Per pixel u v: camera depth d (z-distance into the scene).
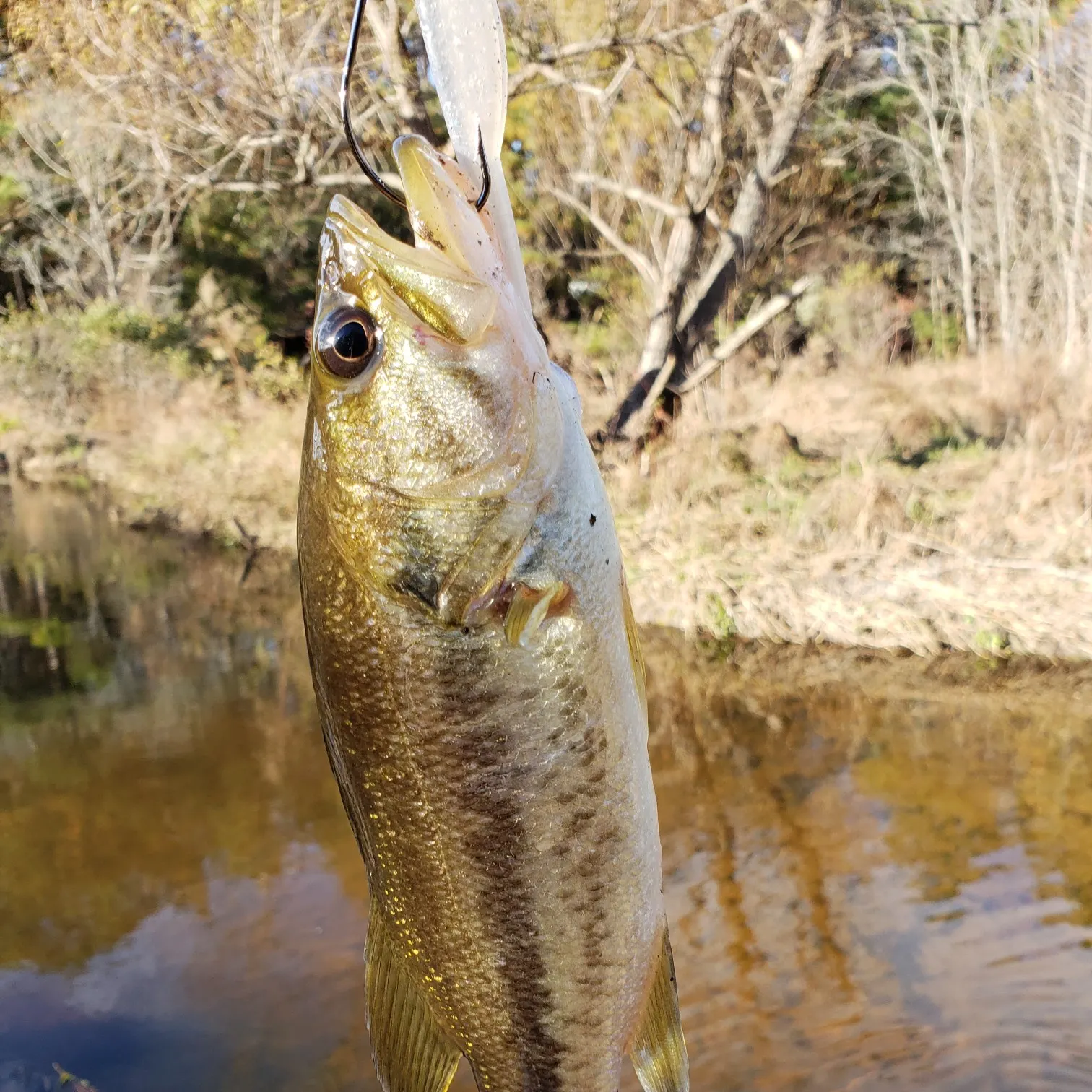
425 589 0.24
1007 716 1.04
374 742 0.25
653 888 0.26
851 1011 0.64
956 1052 0.60
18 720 1.14
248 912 0.77
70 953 0.73
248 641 1.40
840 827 0.85
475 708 0.24
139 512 2.19
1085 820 0.84
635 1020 0.27
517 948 0.25
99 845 0.88
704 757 1.00
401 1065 0.27
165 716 1.15
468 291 0.24
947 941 0.70
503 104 0.24
